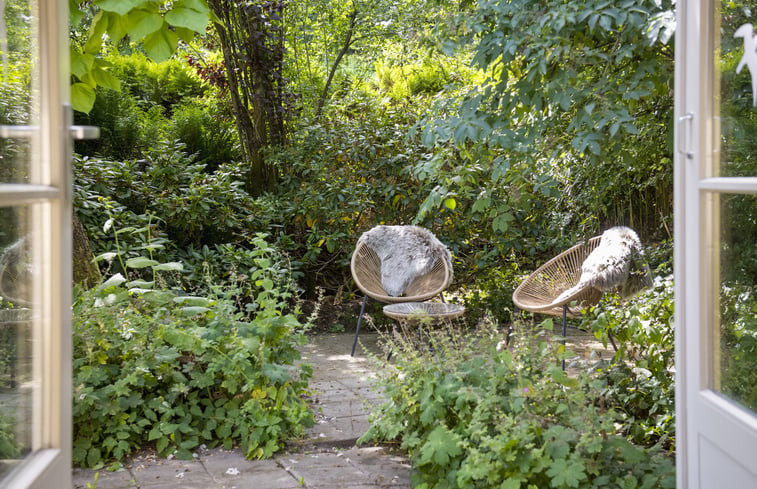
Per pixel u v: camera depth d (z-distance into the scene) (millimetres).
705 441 1646
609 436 2316
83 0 3012
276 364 3273
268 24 6328
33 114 1358
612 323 3262
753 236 1458
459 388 2590
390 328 5770
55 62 1398
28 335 1345
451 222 6172
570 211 5828
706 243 1643
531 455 2195
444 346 2887
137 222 5328
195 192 5766
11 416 1276
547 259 6293
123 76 8414
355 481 2639
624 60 2971
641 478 2189
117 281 3342
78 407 2844
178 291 3889
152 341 3219
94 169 5457
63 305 1443
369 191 6176
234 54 6516
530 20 2867
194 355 3344
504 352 2645
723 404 1570
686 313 1733
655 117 3350
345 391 3941
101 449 2898
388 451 3002
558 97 2812
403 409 2777
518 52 2971
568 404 2418
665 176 4555
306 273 6422
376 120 6617
